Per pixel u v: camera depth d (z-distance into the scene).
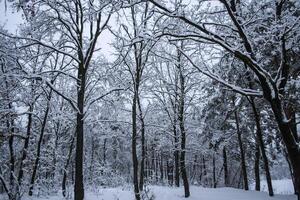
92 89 18.61
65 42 16.23
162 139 25.02
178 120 21.31
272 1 8.27
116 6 7.72
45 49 16.77
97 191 20.12
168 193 20.09
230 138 27.05
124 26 16.08
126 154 43.62
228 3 7.79
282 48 7.70
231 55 10.59
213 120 25.50
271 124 24.80
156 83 21.75
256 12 7.97
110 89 16.03
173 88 21.72
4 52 13.66
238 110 24.22
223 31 8.70
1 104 16.55
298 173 7.16
